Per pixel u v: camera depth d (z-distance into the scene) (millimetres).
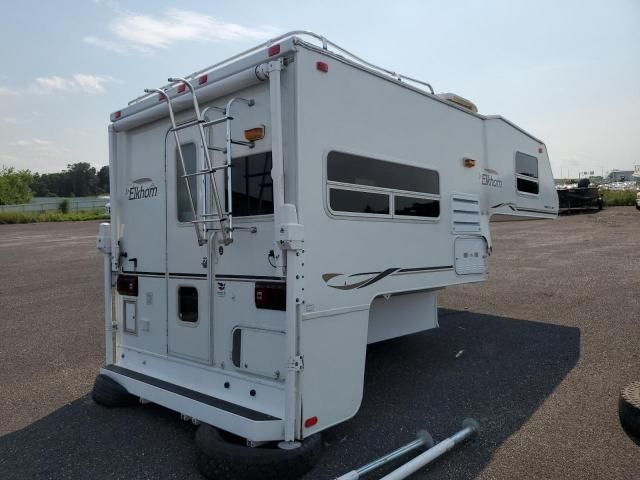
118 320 4836
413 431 3992
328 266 3574
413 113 4551
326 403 3467
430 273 4758
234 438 3637
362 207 3914
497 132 5988
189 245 4137
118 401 4539
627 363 5375
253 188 3676
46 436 4066
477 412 4316
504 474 3318
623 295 8570
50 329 7715
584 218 23109
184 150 4219
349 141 3803
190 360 4117
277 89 3326
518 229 20188
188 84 3559
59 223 33875
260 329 3607
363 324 3857
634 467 3377
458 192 5238
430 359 5820
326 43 3668
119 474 3447
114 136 4848
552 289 9438
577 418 4129
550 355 5750
